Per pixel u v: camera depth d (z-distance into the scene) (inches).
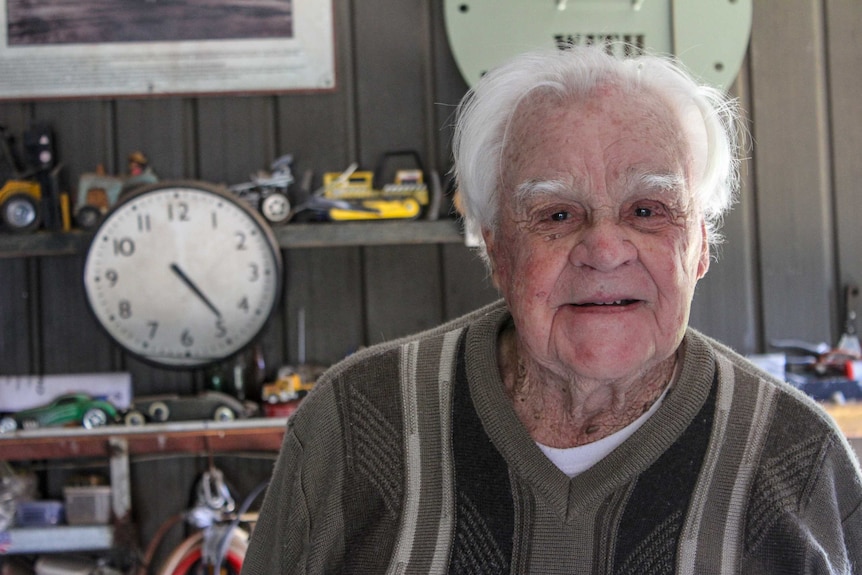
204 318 80.8
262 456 82.7
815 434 38.8
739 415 38.6
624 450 37.4
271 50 84.0
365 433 40.6
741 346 87.4
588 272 35.6
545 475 37.3
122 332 80.4
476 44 83.1
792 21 86.4
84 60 83.8
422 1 85.2
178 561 81.4
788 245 87.2
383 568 38.5
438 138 85.6
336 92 85.4
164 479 86.5
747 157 86.8
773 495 37.5
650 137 36.0
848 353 81.4
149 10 83.5
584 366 35.8
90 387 84.2
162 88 84.0
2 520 79.7
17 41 83.6
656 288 36.0
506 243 38.5
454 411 39.7
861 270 87.3
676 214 36.3
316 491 40.9
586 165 35.7
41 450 78.2
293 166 85.4
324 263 86.2
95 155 84.9
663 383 39.7
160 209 80.0
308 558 40.3
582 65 36.9
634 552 36.7
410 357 41.8
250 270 80.5
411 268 86.5
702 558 36.9
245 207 79.6
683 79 37.9
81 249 79.5
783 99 86.6
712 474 37.7
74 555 85.2
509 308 39.7
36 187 80.7
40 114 84.6
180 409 80.1
